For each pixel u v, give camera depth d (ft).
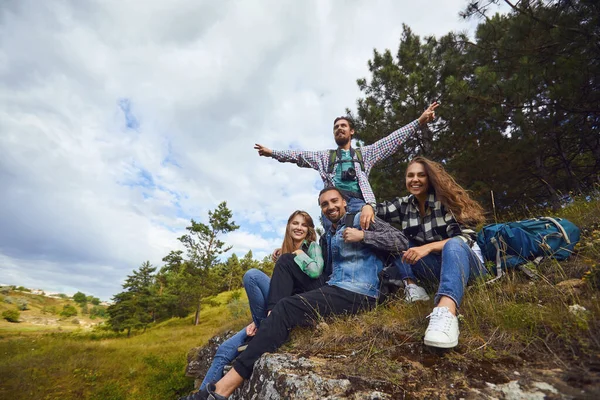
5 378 36.22
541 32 17.46
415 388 4.45
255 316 8.75
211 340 19.90
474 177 22.58
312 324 6.99
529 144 19.95
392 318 6.48
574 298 5.43
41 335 79.61
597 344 4.11
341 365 5.39
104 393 33.27
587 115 19.52
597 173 21.15
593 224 9.09
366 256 7.67
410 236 8.10
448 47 26.50
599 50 15.98
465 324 5.46
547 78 17.76
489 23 22.17
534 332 4.87
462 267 5.85
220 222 102.53
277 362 5.96
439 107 23.77
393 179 26.48
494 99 20.56
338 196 8.61
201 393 6.15
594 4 15.15
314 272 8.09
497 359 4.58
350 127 11.78
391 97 28.53
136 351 49.08
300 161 12.34
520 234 7.20
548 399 3.52
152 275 124.77
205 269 98.43
